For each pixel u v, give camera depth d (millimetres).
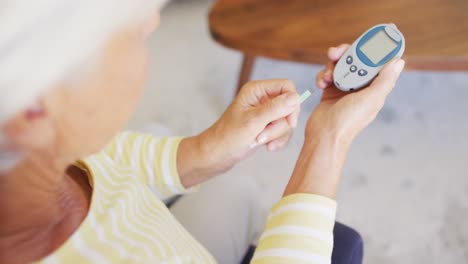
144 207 591
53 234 475
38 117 339
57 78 312
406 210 1361
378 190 1419
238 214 805
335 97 688
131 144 709
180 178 703
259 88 672
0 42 273
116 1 317
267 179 1471
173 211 803
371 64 644
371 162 1500
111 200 543
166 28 2236
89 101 363
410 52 1104
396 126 1607
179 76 1937
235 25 1286
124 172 611
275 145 678
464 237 1284
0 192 399
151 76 1942
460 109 1646
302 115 1629
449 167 1464
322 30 1225
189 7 2379
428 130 1586
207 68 1968
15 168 383
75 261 450
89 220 483
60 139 384
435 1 1265
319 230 513
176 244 558
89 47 311
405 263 1245
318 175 561
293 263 499
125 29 352
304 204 525
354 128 589
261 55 1229
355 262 697
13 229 433
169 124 1712
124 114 415
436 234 1298
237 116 664
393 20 1216
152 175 699
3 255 440
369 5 1290
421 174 1452
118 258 477
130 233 516
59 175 442
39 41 282
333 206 528
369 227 1327
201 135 697
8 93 285
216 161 682
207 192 824
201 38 2150
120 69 373
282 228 523
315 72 1837
